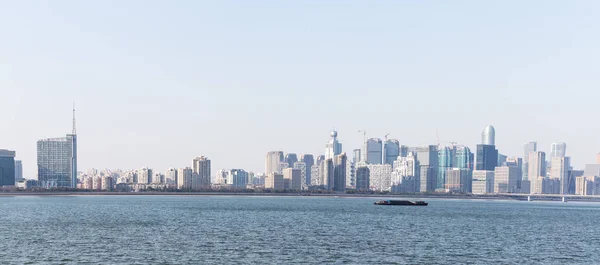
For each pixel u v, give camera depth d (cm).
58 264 12638
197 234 18525
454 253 15012
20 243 15912
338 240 17325
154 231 19425
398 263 13300
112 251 14488
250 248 15250
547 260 14300
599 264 13862
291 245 15962
